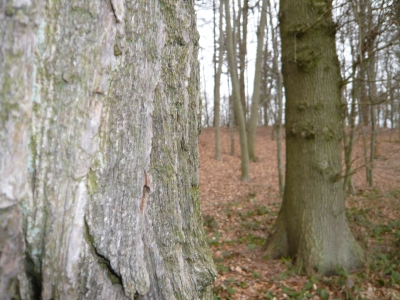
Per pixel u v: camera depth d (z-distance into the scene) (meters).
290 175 5.11
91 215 1.09
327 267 4.70
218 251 5.60
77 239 1.05
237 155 17.77
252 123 16.70
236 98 12.67
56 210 1.00
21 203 0.93
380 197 8.67
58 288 1.02
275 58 9.71
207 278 1.63
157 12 1.32
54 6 0.97
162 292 1.37
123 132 1.18
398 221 6.81
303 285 4.43
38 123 0.97
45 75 0.97
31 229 0.96
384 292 4.11
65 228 1.02
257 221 7.27
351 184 9.29
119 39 1.12
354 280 4.37
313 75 4.64
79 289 1.08
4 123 0.87
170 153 1.47
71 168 1.03
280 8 4.93
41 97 0.97
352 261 4.88
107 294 1.16
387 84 5.44
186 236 1.60
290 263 4.94
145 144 1.28
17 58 0.89
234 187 11.38
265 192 10.66
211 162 15.59
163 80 1.45
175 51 1.53
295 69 4.78
